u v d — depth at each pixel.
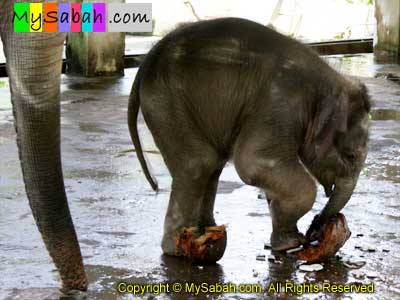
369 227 5.47
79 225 5.43
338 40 16.83
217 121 4.57
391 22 16.03
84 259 4.78
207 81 4.51
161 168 7.17
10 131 8.65
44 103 3.09
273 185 4.48
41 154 3.22
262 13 19.02
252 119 4.47
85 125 9.03
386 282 4.51
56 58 3.02
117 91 11.57
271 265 4.74
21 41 2.94
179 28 4.73
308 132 4.55
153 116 4.62
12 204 5.94
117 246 5.03
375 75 13.45
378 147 8.10
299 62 4.51
